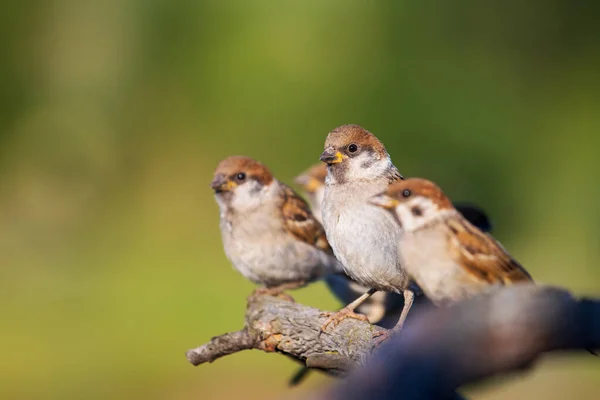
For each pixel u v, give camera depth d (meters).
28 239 18.23
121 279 16.50
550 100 17.48
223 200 6.78
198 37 17.20
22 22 19.12
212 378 12.33
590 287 15.67
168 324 14.33
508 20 17.42
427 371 2.13
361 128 5.46
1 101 19.08
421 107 16.42
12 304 15.55
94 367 12.70
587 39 17.83
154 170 18.25
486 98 16.86
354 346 4.95
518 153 16.86
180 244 17.33
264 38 16.59
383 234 5.14
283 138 16.72
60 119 19.20
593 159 16.97
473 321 2.23
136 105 18.31
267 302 5.71
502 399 11.27
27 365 12.80
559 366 11.55
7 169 18.94
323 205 5.48
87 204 18.66
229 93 16.80
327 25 16.48
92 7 18.73
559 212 16.72
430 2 16.77
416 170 16.38
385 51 16.56
